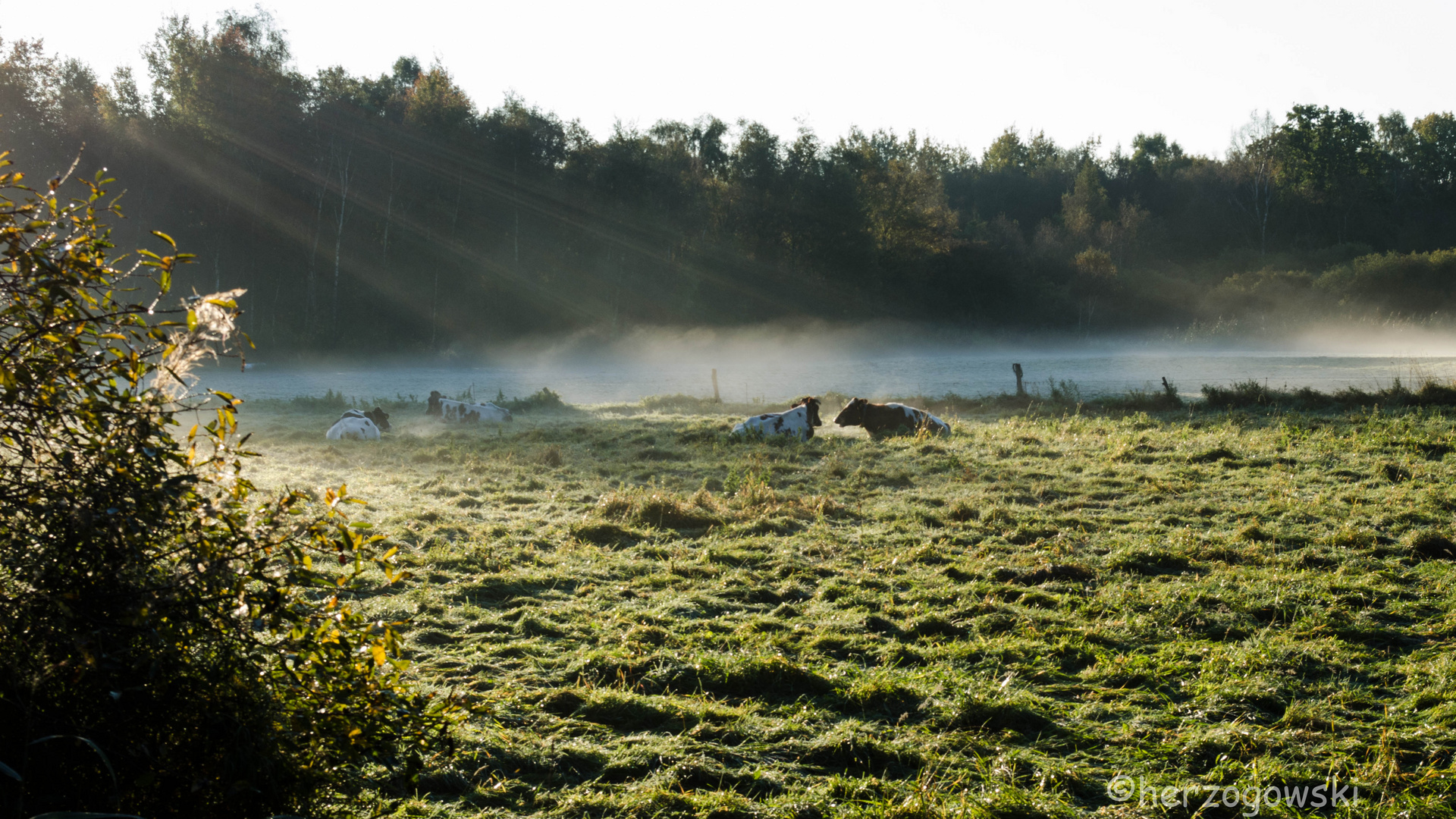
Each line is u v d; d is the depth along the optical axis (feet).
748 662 18.90
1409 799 13.62
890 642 20.72
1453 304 225.35
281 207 169.99
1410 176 350.23
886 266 229.45
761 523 32.53
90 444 9.36
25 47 155.84
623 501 34.60
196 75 160.97
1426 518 30.99
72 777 9.36
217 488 10.33
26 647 8.84
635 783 14.42
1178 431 53.36
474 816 13.32
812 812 13.60
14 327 9.37
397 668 10.87
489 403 75.10
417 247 178.09
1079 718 16.85
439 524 31.86
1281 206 318.24
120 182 156.35
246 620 9.95
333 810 11.22
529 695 17.57
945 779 14.64
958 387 109.09
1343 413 60.44
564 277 190.49
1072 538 30.17
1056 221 319.68
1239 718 16.55
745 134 219.20
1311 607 22.40
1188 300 245.45
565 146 199.21
